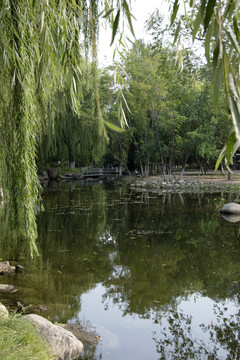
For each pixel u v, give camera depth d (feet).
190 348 11.90
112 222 34.32
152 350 11.81
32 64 7.25
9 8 6.16
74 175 103.35
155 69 67.92
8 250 24.21
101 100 71.05
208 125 69.87
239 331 13.24
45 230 30.83
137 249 24.80
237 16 2.52
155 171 124.26
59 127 80.33
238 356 11.33
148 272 20.03
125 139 89.56
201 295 16.78
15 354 7.79
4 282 17.93
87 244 26.13
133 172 115.96
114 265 21.17
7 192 7.82
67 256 23.04
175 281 18.56
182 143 73.87
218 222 33.73
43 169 96.02
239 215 37.65
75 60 5.55
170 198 52.65
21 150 7.51
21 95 7.35
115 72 3.84
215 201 48.19
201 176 92.02
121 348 11.80
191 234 29.01
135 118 78.84
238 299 16.30
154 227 31.81
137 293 16.94
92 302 15.70
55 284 17.79
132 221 34.73
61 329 11.50
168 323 13.92
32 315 11.60
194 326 13.70
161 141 77.97
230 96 2.35
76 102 5.36
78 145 90.53
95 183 86.38
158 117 75.10
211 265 21.20
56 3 5.65
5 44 6.31
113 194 59.26
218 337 12.83
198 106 66.08
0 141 7.67
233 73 2.42
